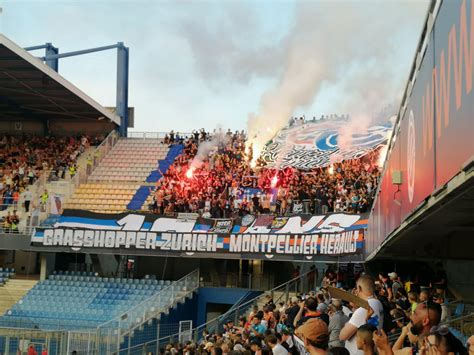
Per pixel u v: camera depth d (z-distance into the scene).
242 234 27.98
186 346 17.44
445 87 6.56
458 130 5.81
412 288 12.86
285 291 24.81
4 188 36.06
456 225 10.60
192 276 29.06
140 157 39.72
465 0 5.44
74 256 33.38
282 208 29.52
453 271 18.55
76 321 27.02
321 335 4.45
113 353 22.45
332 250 24.34
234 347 11.59
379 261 23.16
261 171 33.94
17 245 30.92
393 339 10.22
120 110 43.34
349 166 31.62
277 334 9.81
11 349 22.36
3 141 41.31
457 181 5.73
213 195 32.81
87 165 37.72
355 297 6.21
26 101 38.12
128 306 28.34
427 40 7.93
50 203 32.91
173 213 30.59
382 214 14.76
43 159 39.44
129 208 34.53
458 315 12.45
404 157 10.55
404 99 10.66
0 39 27.03
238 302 26.05
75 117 42.41
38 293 29.95
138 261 32.47
